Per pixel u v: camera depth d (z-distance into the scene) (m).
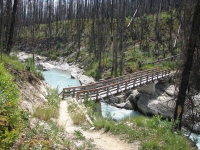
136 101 25.09
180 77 12.99
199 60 12.42
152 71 27.30
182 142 9.38
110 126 11.04
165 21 47.41
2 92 7.05
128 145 9.44
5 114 6.02
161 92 26.16
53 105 13.52
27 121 7.41
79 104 15.54
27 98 12.27
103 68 37.03
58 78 36.03
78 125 11.66
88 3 75.19
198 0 12.02
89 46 51.41
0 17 18.61
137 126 11.01
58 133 8.70
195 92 12.97
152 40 43.88
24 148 5.36
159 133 10.03
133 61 37.19
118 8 42.25
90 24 62.53
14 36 46.38
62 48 56.91
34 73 19.78
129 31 47.44
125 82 21.56
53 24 75.31
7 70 13.87
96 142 9.47
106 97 19.00
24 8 73.38
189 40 12.42
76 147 7.90
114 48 35.81
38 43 62.88
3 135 5.08
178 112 12.59
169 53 38.25
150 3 58.22
